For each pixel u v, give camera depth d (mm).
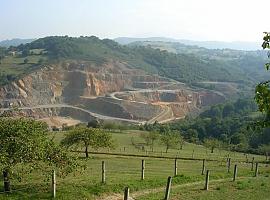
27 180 27641
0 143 21688
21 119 23906
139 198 23062
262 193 25672
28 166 23406
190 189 26531
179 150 93812
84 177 32375
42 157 22375
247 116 158875
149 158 68750
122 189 25203
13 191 22750
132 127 159750
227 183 29516
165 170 47438
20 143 21766
